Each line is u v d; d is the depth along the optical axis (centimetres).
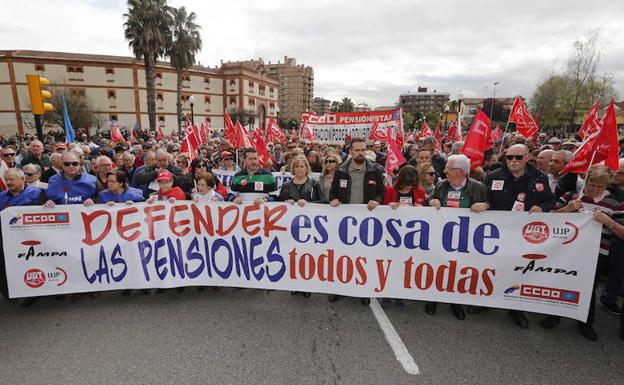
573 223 321
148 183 530
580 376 266
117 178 391
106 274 372
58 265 361
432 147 614
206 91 5866
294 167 416
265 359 281
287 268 381
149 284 380
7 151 611
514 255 337
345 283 374
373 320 343
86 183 413
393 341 307
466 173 354
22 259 354
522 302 337
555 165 482
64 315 346
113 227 370
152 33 2570
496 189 364
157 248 379
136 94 5003
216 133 2991
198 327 325
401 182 381
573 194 411
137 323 331
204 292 399
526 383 258
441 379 261
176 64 3203
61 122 4022
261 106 6906
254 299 383
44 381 257
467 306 380
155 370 268
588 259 317
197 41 3216
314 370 270
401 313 358
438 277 356
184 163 638
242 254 384
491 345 303
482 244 344
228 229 381
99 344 298
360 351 293
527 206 349
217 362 277
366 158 408
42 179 543
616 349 302
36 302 372
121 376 261
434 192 380
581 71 2927
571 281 323
